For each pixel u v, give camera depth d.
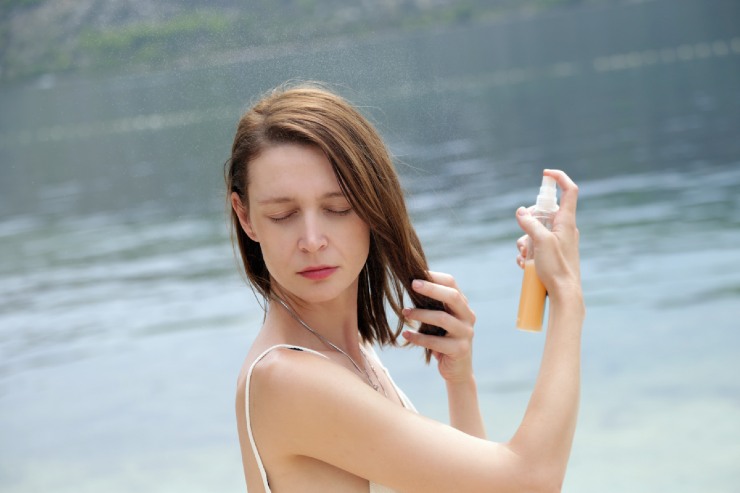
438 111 38.91
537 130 31.42
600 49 67.94
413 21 105.00
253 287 2.10
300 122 1.86
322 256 1.87
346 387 1.85
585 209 17.19
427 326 2.24
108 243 19.30
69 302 14.15
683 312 9.76
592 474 6.36
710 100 33.62
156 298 13.65
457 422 2.29
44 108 57.28
